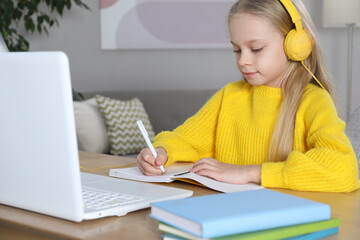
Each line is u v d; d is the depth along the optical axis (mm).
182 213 757
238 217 740
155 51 4422
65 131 835
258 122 1477
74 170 847
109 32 4355
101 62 4406
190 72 4441
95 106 3598
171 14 4367
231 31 1367
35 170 904
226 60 4422
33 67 846
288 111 1397
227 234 730
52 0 3928
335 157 1167
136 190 1108
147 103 3920
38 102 856
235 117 1553
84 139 3465
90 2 4332
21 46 3861
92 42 4375
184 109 3936
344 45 4336
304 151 1369
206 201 837
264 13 1314
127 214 966
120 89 4430
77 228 874
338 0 3799
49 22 3994
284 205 811
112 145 3490
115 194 1056
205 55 4430
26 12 4223
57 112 834
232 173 1215
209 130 1622
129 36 4371
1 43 1237
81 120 3467
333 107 1338
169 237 788
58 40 4332
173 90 3980
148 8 4352
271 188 1185
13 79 885
